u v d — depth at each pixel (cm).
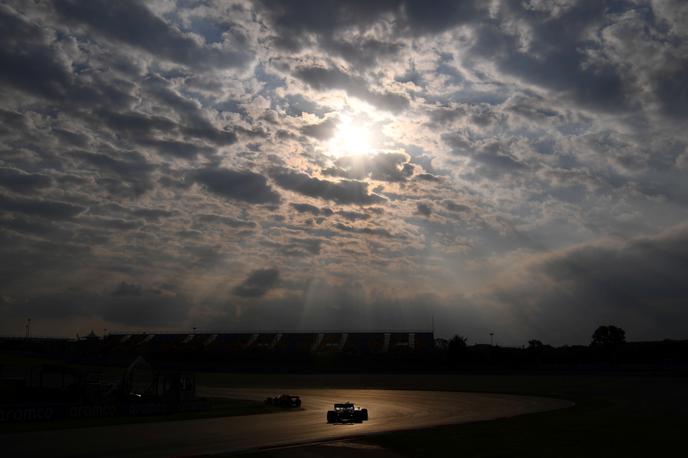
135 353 16138
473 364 13425
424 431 3491
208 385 10825
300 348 15912
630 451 2539
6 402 5253
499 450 2605
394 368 13438
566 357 13762
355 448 2744
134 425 4116
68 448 2762
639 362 12744
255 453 2539
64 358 15038
